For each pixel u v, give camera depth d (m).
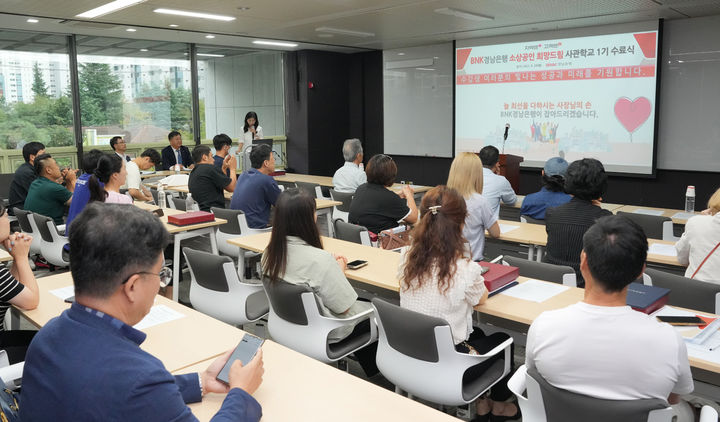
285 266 2.48
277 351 1.92
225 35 8.34
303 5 6.05
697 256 2.70
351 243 3.62
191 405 1.51
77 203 3.94
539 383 1.56
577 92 7.78
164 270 2.51
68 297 2.51
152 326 2.14
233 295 2.94
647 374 1.42
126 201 3.67
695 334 1.98
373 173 4.09
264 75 10.44
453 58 9.00
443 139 9.50
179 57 9.38
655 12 6.51
